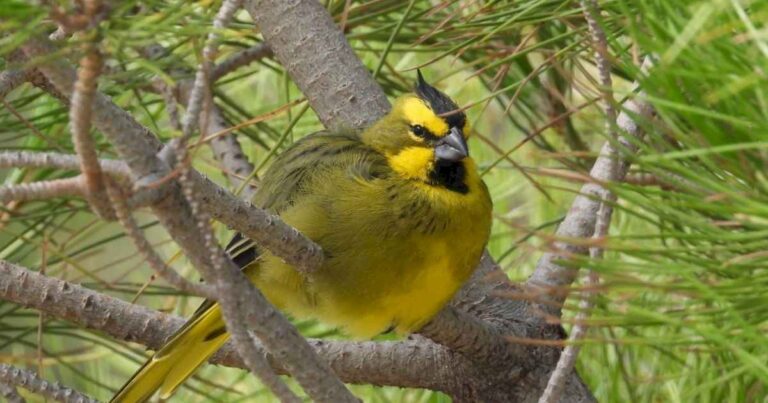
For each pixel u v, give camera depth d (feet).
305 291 25.11
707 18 13.55
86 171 13.60
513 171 30.86
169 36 14.66
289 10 26.61
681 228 17.51
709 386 20.52
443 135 25.02
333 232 24.49
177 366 24.45
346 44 26.78
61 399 18.80
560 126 28.07
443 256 24.26
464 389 24.56
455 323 23.70
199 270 16.44
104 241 27.43
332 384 18.25
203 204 17.70
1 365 18.71
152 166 15.51
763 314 15.07
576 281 24.00
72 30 12.83
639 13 16.80
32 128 20.56
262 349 23.73
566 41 26.20
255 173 24.94
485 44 26.27
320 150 25.94
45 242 24.59
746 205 13.87
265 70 32.17
